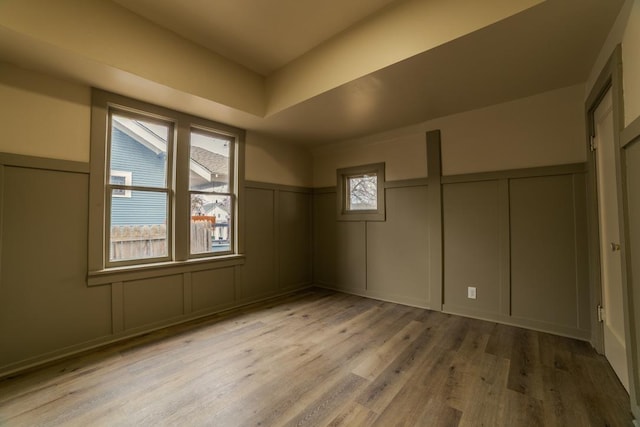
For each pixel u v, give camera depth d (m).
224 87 2.80
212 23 2.31
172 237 3.02
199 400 1.72
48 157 2.23
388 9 2.12
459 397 1.75
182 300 3.05
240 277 3.62
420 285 3.52
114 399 1.74
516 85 2.49
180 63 2.47
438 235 3.34
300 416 1.59
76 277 2.37
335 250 4.42
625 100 1.59
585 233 2.50
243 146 3.68
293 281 4.37
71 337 2.34
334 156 4.45
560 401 1.71
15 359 2.08
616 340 1.97
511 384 1.88
